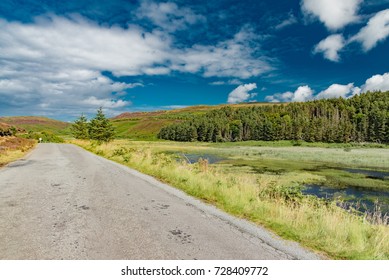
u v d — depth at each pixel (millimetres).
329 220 6004
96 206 7332
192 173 12094
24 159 20828
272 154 49594
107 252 4461
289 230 5719
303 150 63906
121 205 7500
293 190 9188
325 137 102062
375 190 19359
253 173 25688
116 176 12875
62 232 5301
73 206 7285
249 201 7801
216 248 4734
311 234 5492
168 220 6219
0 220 5992
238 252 4617
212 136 121000
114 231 5406
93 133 47219
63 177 12242
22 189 9484
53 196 8438
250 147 80812
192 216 6598
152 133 161250
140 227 5684
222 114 178250
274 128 118688
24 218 6164
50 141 78688
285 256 4562
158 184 10953
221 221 6250
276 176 24125
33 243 4754
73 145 49812
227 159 39750
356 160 39562
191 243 4910
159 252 4508
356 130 111125
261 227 5953
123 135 161500
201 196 8875
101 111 46812
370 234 5707
